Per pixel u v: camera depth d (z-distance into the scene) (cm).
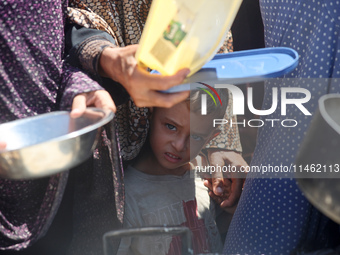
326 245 175
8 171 133
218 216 239
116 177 178
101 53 164
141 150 228
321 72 161
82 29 181
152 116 214
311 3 161
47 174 134
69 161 135
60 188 162
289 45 171
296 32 167
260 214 177
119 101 182
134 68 150
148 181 224
